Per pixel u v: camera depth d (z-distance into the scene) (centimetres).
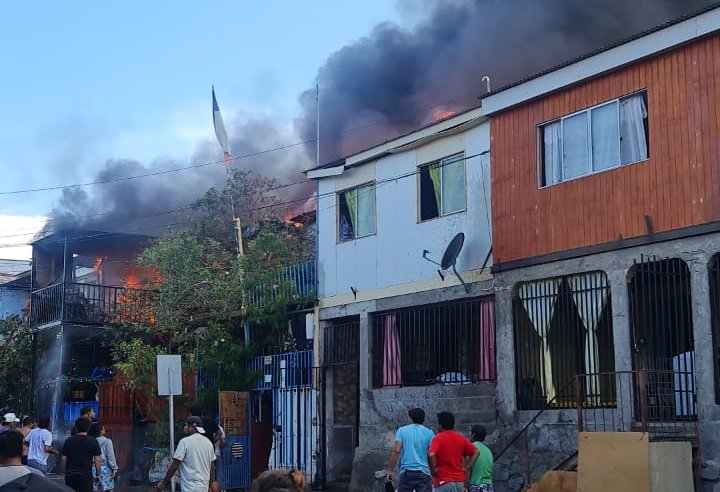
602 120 1475
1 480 465
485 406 1608
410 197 1867
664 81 1378
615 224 1424
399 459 1247
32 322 2697
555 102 1556
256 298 2258
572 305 1495
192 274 2341
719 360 1267
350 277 2000
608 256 1425
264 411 2195
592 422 1397
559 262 1505
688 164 1330
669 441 1212
